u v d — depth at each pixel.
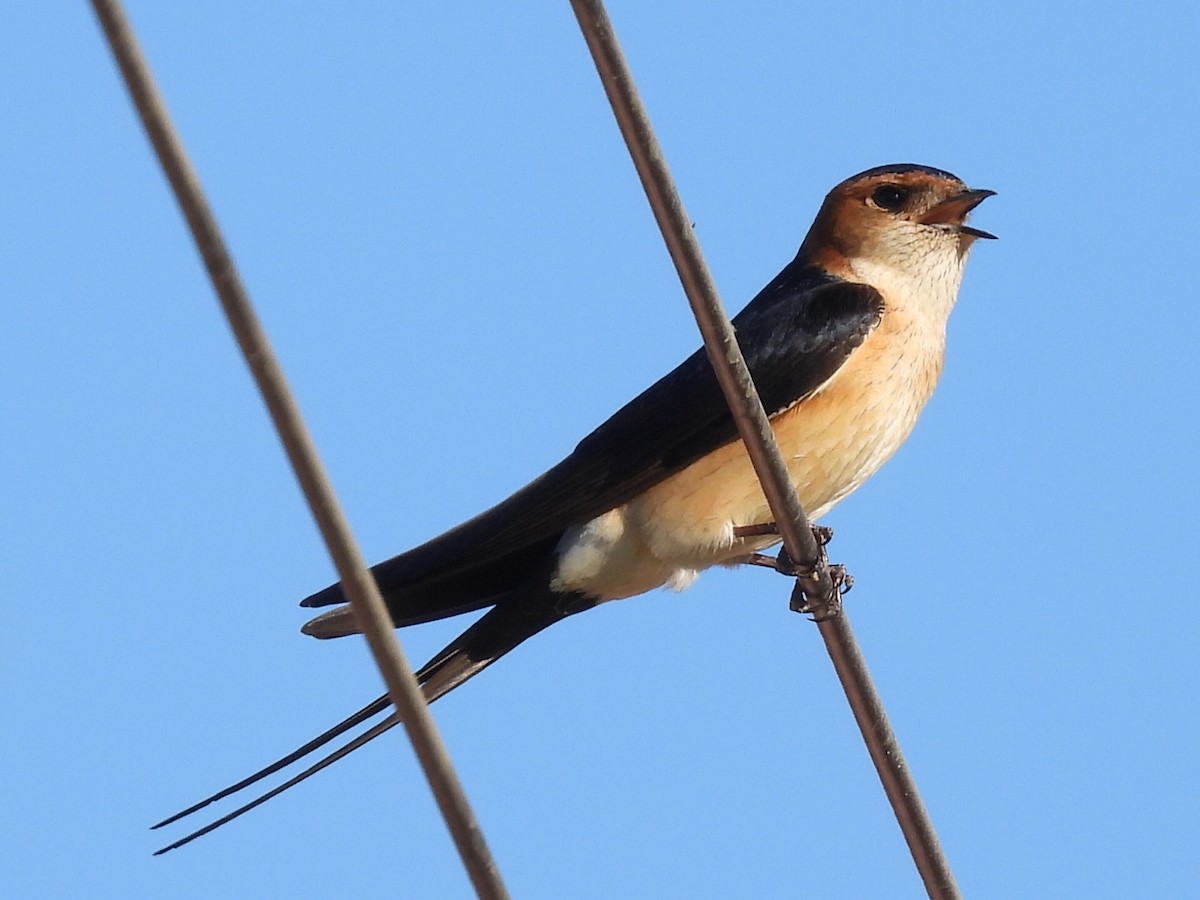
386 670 6.91
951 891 9.59
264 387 6.31
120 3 5.64
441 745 7.09
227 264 6.09
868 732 9.52
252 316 6.18
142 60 5.72
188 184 5.96
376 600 6.79
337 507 6.59
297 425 6.39
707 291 8.36
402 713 7.00
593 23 7.47
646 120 7.77
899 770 9.52
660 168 7.91
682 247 8.19
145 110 5.80
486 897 7.27
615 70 7.60
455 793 7.15
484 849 7.23
